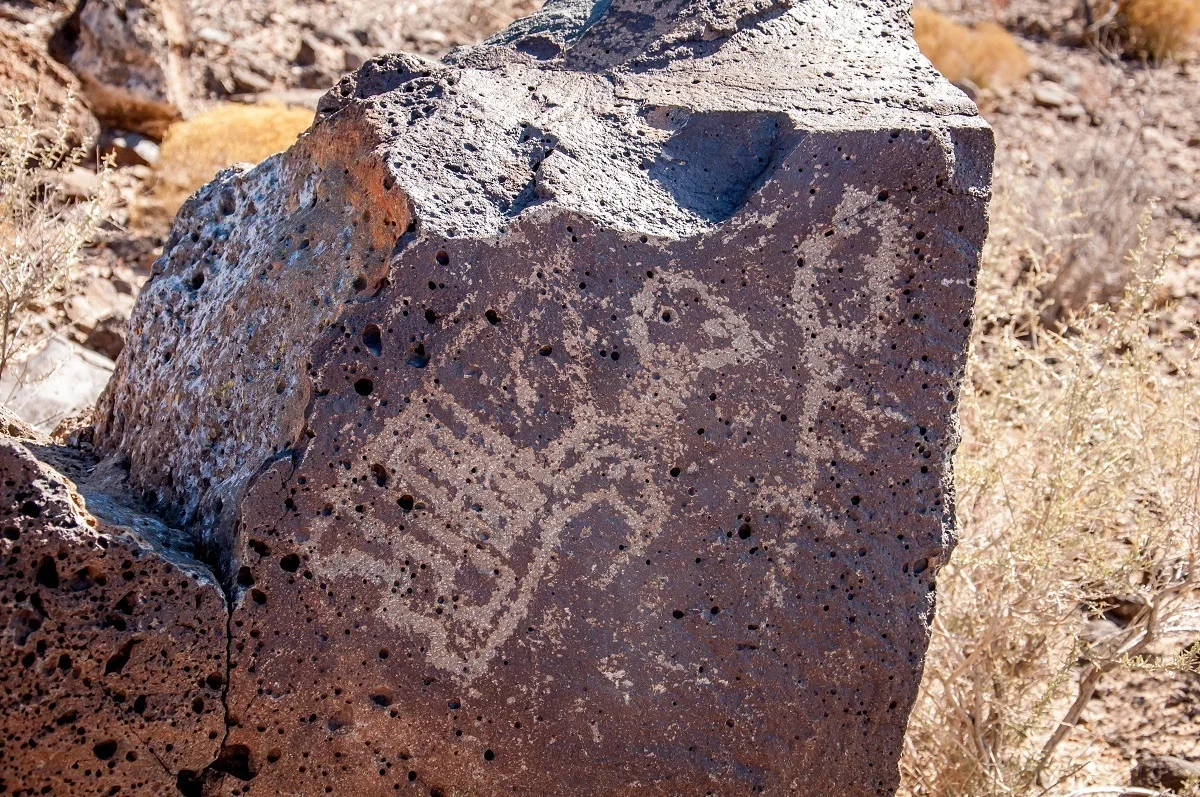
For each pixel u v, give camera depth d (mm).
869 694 2451
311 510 2250
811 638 2416
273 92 7168
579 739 2369
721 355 2322
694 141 2430
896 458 2398
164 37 6367
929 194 2338
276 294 2459
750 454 2355
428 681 2322
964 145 2359
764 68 2578
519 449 2291
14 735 2135
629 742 2381
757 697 2412
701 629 2377
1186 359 4020
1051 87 8633
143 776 2236
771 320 2332
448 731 2340
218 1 7680
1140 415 3543
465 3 8602
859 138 2316
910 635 2436
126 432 2846
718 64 2605
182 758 2256
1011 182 5969
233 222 2758
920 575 2436
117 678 2186
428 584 2301
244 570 2258
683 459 2338
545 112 2475
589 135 2412
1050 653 3514
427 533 2289
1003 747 3324
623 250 2273
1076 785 3377
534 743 2359
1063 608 3389
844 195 2324
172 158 6039
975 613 3459
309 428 2232
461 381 2260
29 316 4500
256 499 2236
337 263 2371
